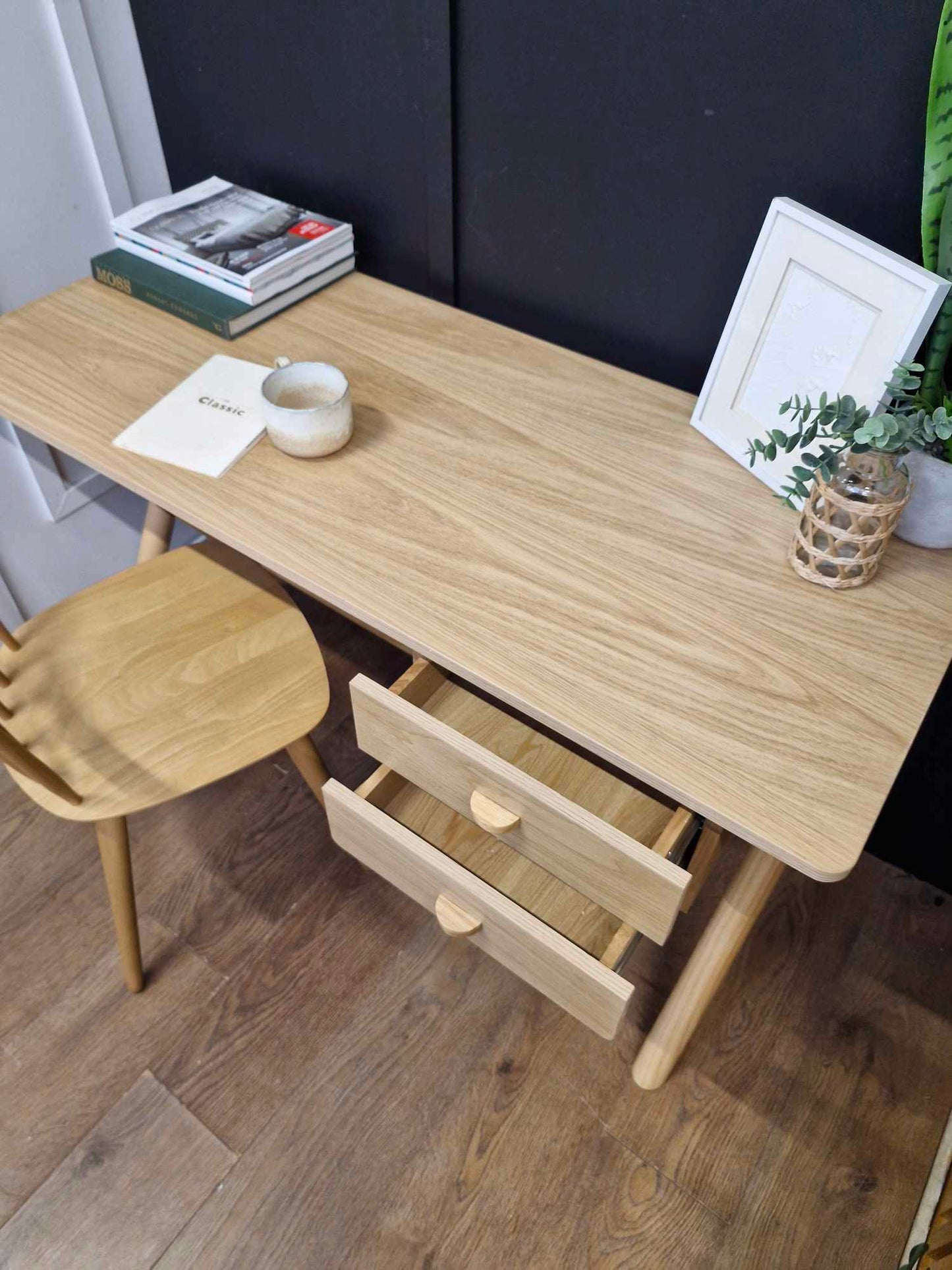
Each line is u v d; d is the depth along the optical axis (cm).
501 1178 107
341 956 125
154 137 142
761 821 70
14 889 131
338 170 127
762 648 82
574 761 107
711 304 107
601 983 83
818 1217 105
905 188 88
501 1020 119
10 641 110
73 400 105
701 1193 107
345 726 151
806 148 91
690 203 101
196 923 128
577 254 113
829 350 87
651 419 105
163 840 137
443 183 116
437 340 116
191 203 126
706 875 107
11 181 125
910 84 82
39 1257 102
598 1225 104
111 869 106
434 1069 115
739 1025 120
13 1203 105
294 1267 101
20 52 118
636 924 86
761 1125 112
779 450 94
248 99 127
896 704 78
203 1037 118
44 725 103
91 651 111
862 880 135
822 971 125
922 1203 106
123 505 158
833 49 84
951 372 91
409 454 100
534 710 78
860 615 85
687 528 93
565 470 99
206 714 105
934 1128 112
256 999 121
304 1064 116
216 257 115
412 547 90
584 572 88
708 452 101
